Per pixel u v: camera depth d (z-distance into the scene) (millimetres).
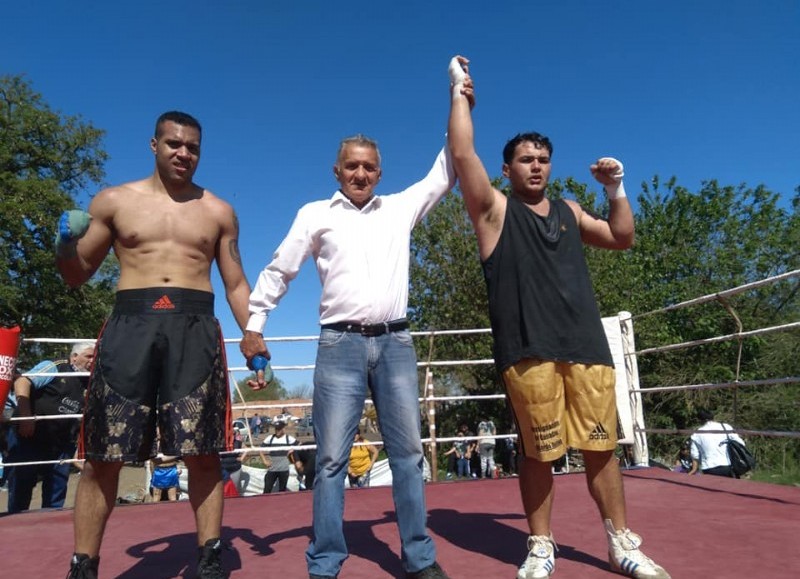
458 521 3393
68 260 2303
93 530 2342
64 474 5180
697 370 17125
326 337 2434
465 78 2496
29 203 18906
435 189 2654
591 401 2344
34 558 2914
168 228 2482
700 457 7230
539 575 2273
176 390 2369
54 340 5031
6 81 21406
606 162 2512
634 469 5238
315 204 2545
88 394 2375
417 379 2490
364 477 9211
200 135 2576
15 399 5043
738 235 20156
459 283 17078
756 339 17141
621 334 5617
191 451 2344
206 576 2375
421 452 2414
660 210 21609
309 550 2344
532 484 2404
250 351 2523
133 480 16156
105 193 2492
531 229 2434
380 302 2420
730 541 2779
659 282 20297
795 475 13242
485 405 17062
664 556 2566
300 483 9086
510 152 2566
